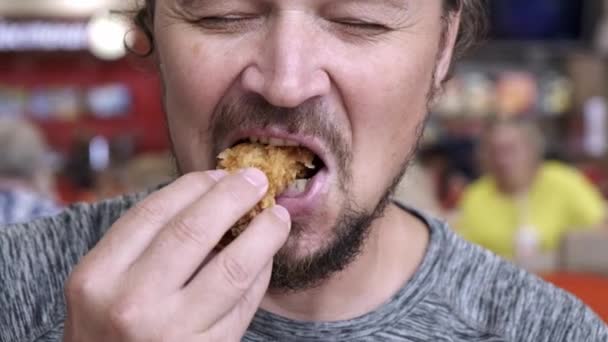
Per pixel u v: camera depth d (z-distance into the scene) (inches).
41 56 133.5
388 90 19.8
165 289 16.6
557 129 110.5
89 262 16.9
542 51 112.1
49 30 131.3
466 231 67.3
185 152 20.6
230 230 18.4
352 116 19.7
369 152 20.1
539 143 67.2
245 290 17.1
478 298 22.5
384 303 21.9
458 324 21.9
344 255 20.2
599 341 22.0
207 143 20.2
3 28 131.4
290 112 19.2
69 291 16.9
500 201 66.8
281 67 18.8
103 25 127.0
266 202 18.5
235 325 17.3
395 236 22.7
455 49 24.6
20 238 23.3
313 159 20.4
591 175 101.0
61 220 24.0
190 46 19.6
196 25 19.7
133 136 132.1
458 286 22.6
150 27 23.7
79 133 128.8
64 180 113.3
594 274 52.9
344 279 21.3
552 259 54.7
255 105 19.3
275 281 19.9
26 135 54.1
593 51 111.3
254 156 19.8
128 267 16.9
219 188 17.3
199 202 17.2
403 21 19.8
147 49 24.6
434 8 20.8
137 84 133.3
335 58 19.2
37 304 22.4
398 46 19.8
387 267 22.3
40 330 22.0
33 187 54.7
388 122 20.1
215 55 19.4
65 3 131.4
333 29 19.3
